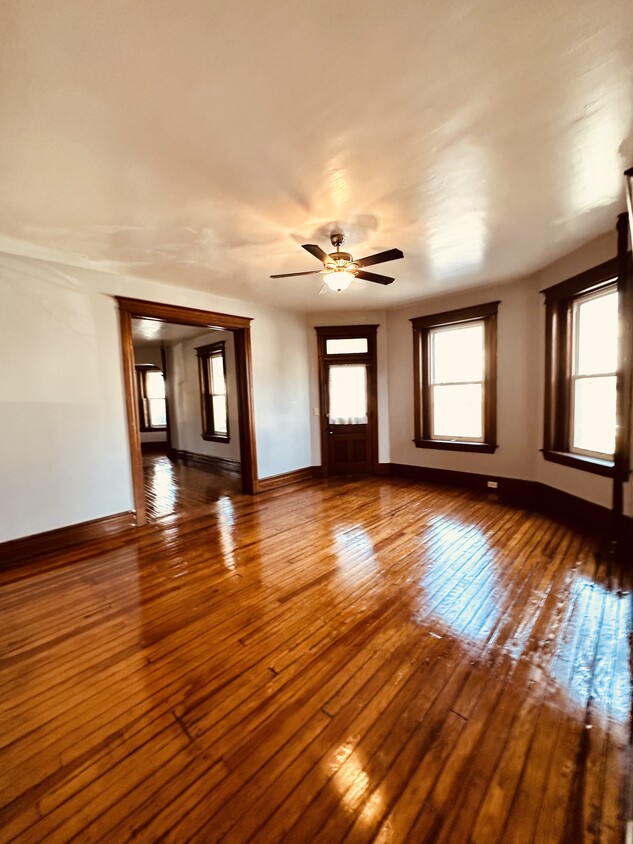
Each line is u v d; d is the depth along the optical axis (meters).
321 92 1.53
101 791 1.26
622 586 2.45
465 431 5.05
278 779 1.28
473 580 2.59
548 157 2.01
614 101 1.62
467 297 4.76
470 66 1.44
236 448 6.59
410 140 1.84
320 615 2.23
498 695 1.62
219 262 3.40
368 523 3.76
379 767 1.32
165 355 8.25
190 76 1.42
